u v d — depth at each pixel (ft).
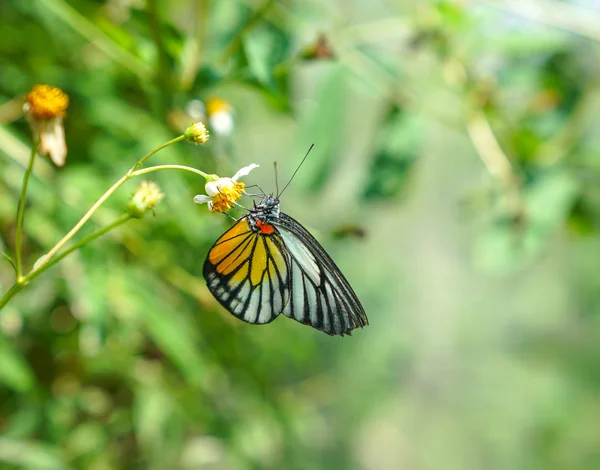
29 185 1.67
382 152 1.83
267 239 1.56
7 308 1.72
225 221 1.73
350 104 1.80
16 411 1.81
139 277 1.75
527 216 1.79
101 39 1.68
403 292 4.03
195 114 1.72
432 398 5.49
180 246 1.80
